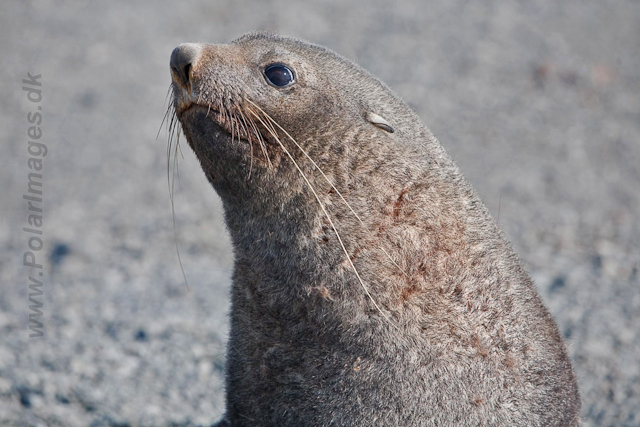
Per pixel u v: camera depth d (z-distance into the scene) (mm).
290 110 20734
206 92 20250
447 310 20438
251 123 20328
